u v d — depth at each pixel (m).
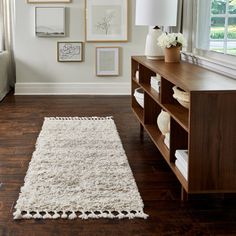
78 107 5.02
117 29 5.73
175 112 2.62
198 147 2.23
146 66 3.40
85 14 5.65
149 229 2.12
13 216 2.24
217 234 2.08
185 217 2.26
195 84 2.36
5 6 5.91
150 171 2.95
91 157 3.16
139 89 3.99
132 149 3.46
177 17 4.15
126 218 2.23
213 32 3.49
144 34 5.77
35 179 2.72
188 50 3.93
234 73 2.73
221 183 2.28
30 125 4.16
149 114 3.54
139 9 3.83
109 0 5.64
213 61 3.10
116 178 2.75
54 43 5.73
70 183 2.66
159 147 2.94
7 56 5.92
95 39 5.73
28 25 5.68
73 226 2.14
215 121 2.20
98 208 2.32
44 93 5.85
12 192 2.56
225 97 2.18
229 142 2.23
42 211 2.29
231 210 2.34
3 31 5.96
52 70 5.80
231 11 3.10
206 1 3.63
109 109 4.92
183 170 2.45
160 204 2.41
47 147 3.40
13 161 3.12
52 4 5.62
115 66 5.82
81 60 5.77
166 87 2.87
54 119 4.38
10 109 4.89
